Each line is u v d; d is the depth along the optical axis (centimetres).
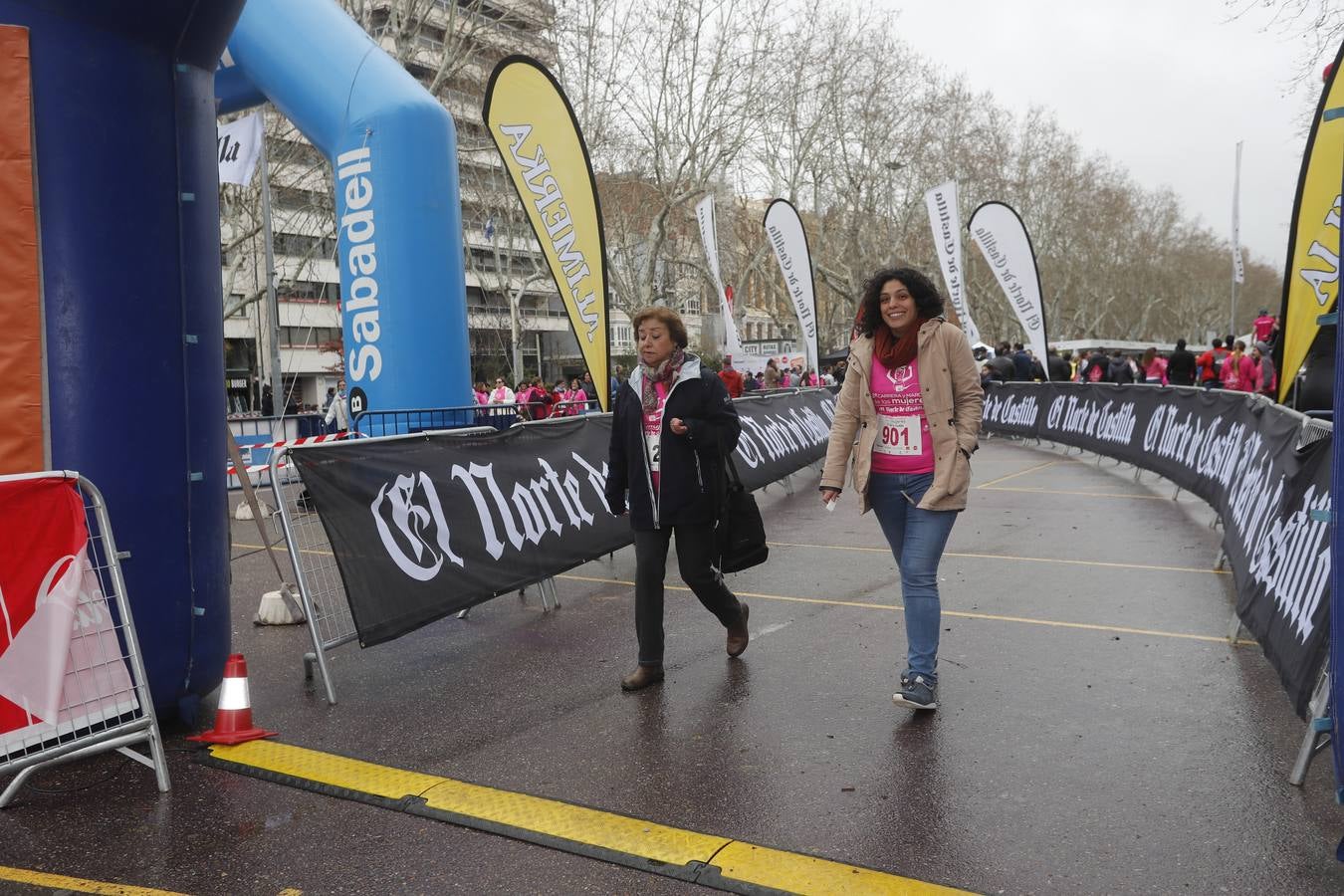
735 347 2181
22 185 373
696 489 453
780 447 1148
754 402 1145
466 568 536
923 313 411
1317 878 272
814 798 333
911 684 405
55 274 383
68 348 386
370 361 956
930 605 407
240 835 320
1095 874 277
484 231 3453
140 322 403
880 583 667
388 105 926
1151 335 10444
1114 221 7062
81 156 386
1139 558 726
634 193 3388
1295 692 365
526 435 632
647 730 405
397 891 280
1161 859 284
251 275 4138
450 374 965
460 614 615
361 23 2086
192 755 394
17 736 334
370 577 474
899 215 4681
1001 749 371
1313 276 717
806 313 1886
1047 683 446
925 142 4425
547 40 2702
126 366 399
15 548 336
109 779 370
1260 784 334
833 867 284
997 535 841
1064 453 1581
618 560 788
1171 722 393
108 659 361
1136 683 442
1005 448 1702
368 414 902
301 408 4081
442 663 513
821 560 760
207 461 431
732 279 4247
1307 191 714
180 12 401
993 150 5059
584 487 671
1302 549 410
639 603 460
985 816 315
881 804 326
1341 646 272
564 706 439
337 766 374
